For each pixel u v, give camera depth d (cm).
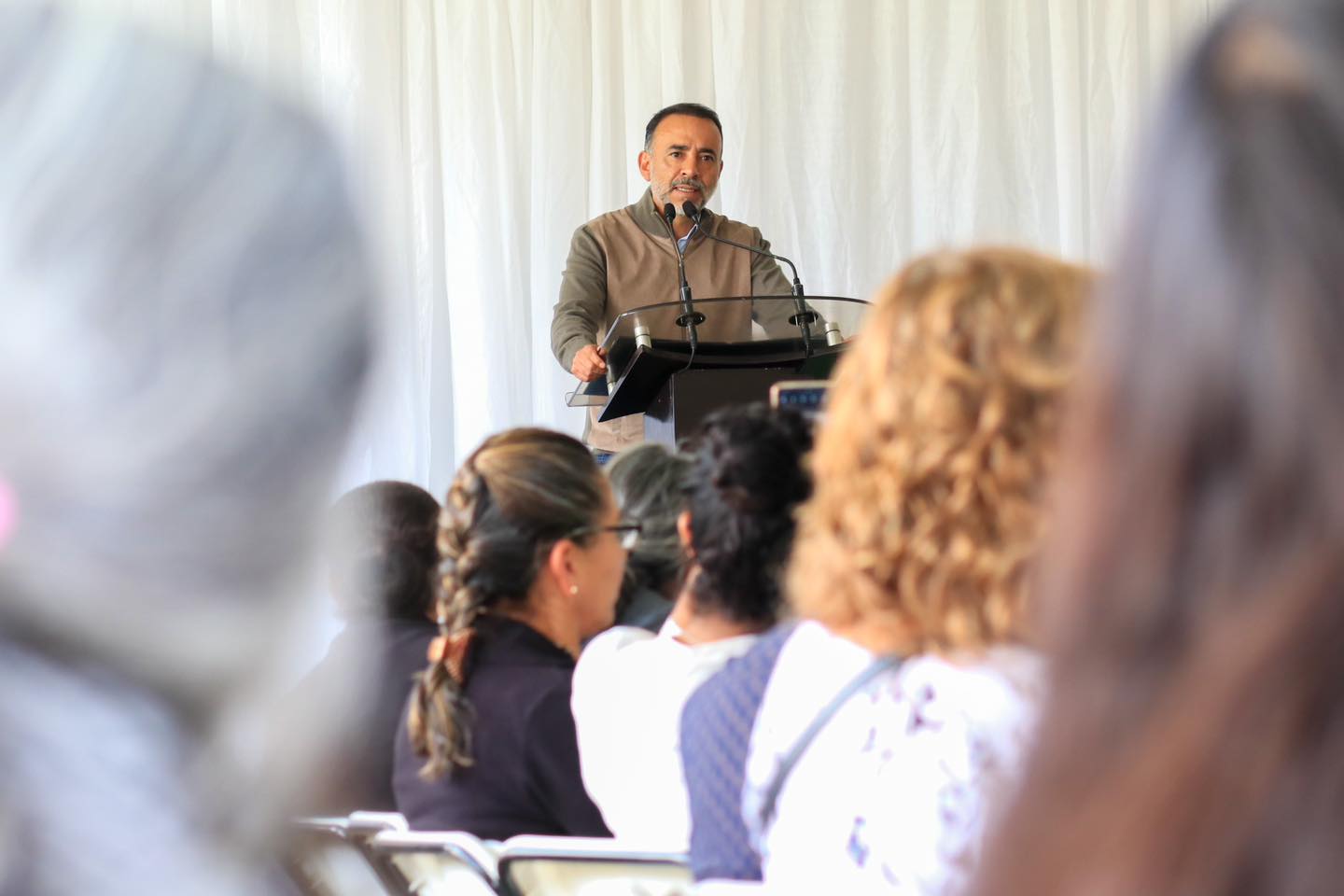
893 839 248
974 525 253
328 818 400
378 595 483
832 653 270
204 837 96
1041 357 255
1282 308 87
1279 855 89
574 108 1244
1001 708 246
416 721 436
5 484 89
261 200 94
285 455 94
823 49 1293
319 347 95
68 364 88
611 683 412
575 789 432
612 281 1034
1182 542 92
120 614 91
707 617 402
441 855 396
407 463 1184
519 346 1232
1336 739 88
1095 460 99
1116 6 1318
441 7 1234
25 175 90
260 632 96
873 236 1296
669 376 772
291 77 103
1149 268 95
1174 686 93
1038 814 99
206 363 91
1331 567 86
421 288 1211
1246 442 89
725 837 310
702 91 1272
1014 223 1312
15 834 90
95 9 97
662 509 549
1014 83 1313
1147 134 98
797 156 1290
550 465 456
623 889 364
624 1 1267
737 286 1045
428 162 1219
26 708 90
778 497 386
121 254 90
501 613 455
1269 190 88
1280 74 90
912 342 263
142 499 90
